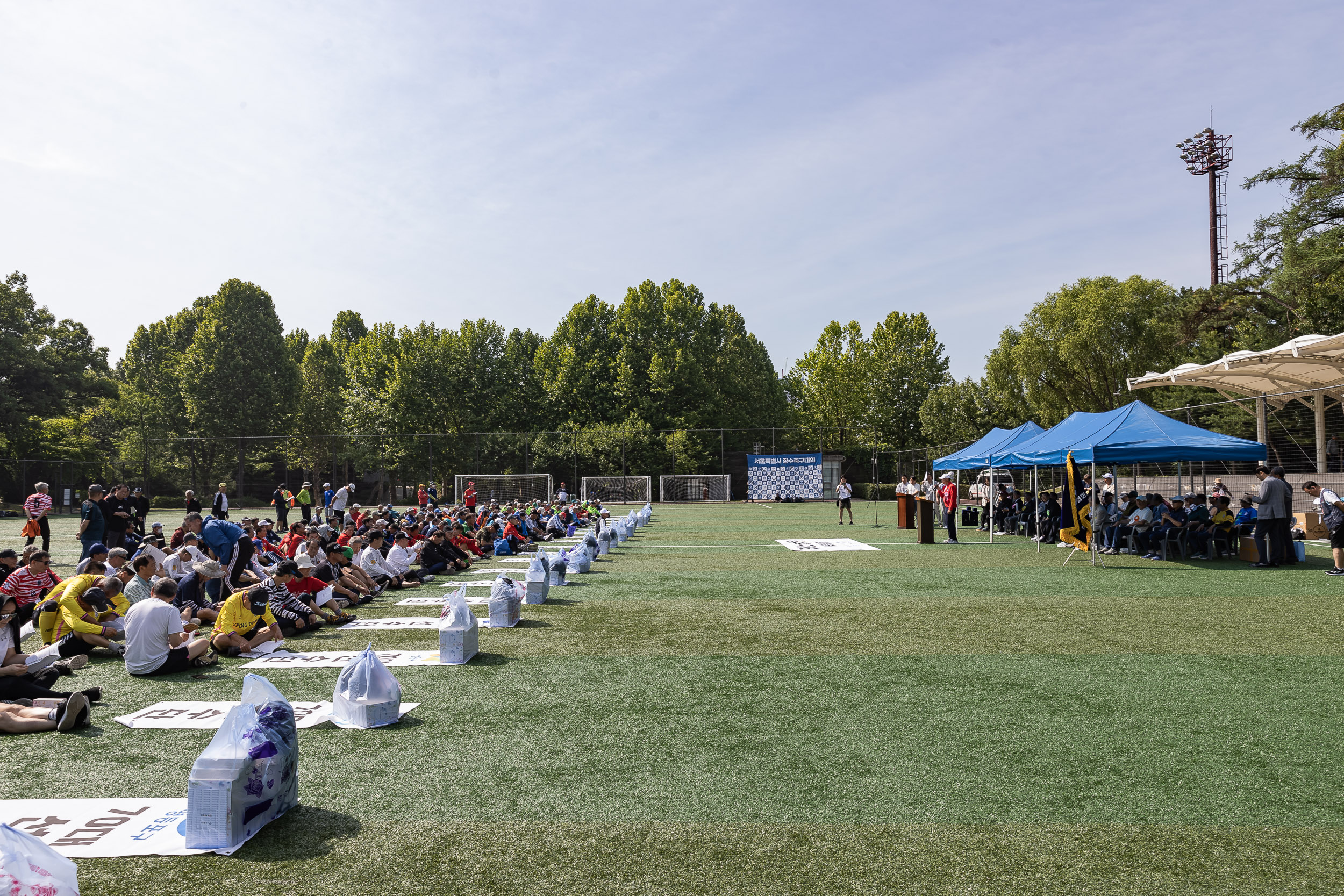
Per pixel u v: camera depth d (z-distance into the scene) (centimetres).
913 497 2744
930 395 6069
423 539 1594
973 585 1280
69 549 2162
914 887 338
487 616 1040
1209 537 1608
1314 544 1791
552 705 620
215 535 1134
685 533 2595
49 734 561
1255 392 2477
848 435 6069
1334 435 2341
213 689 682
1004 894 333
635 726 567
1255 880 343
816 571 1496
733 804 429
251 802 392
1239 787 448
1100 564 1567
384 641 881
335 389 6688
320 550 1141
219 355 5888
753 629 921
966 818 410
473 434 5162
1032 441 2067
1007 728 554
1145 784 453
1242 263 3628
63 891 285
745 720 577
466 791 451
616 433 5231
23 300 5209
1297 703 610
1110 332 4284
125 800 439
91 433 6003
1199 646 810
